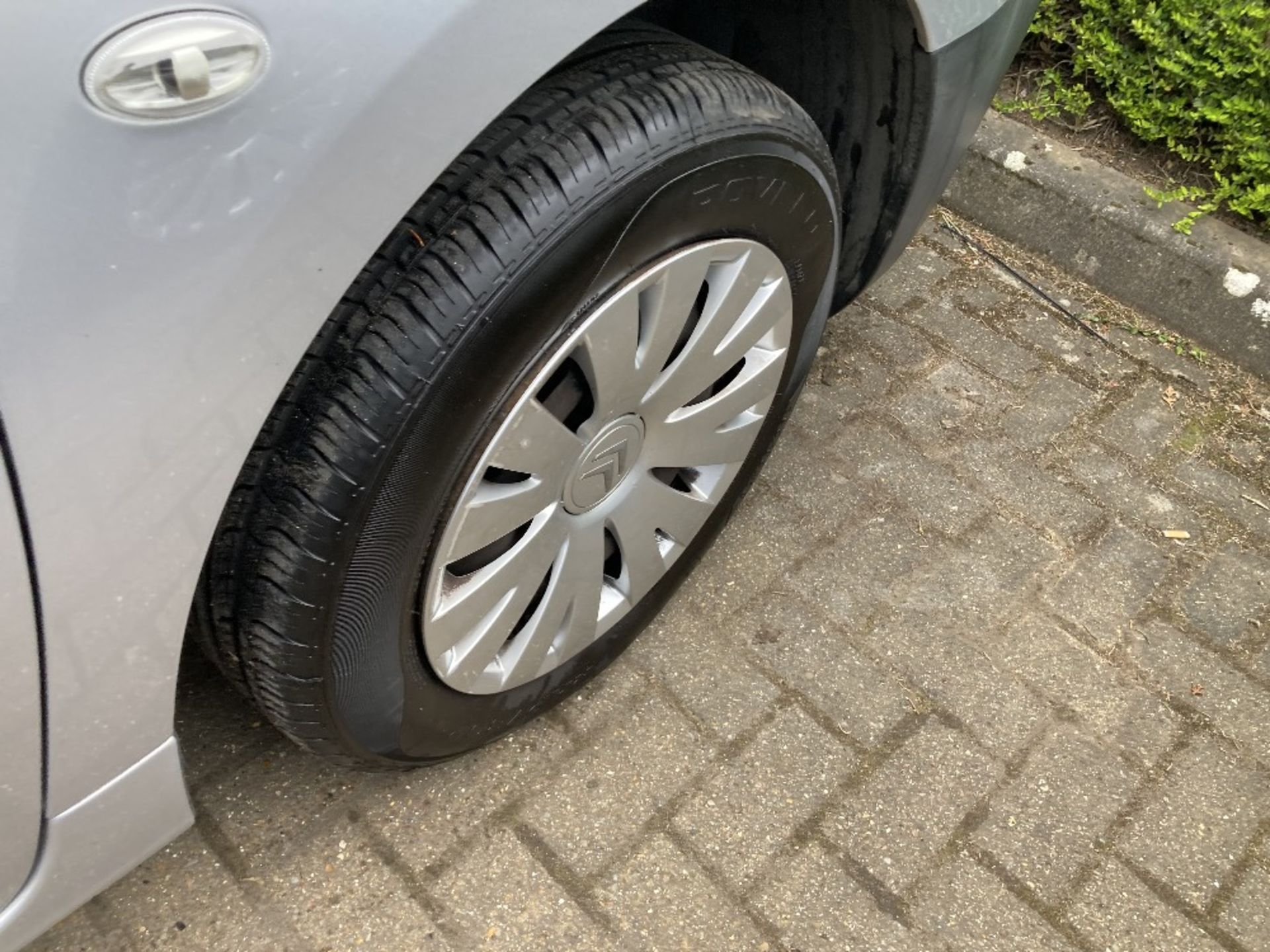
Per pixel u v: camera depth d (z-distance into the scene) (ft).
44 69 2.58
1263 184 8.90
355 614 4.25
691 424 5.35
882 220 6.43
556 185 3.93
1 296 2.72
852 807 5.99
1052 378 8.70
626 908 5.50
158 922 5.26
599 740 6.16
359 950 5.25
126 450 3.16
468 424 4.08
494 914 5.43
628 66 4.38
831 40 5.71
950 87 5.68
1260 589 7.36
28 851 3.85
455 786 5.90
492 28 3.33
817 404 8.24
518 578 4.91
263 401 3.43
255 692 4.53
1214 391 8.77
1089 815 6.08
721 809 5.92
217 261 3.06
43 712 3.50
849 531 7.41
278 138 3.01
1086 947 5.57
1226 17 8.81
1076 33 9.82
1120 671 6.81
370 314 3.84
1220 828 6.09
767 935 5.46
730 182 4.52
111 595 3.41
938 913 5.62
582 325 4.24
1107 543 7.54
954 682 6.63
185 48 2.72
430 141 3.36
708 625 6.79
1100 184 9.41
